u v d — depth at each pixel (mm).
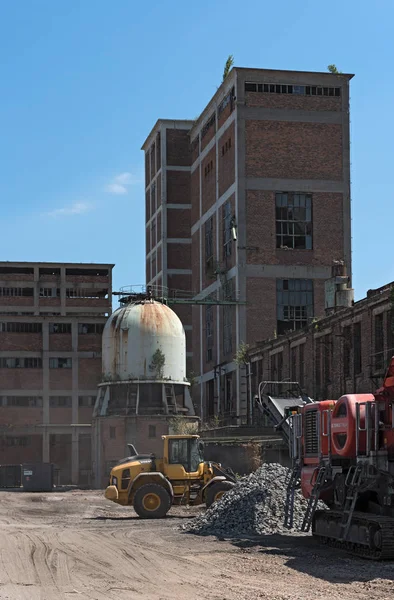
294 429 28984
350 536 23797
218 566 21844
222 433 67625
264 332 84188
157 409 77062
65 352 104938
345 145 87125
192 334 106625
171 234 110062
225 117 90562
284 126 86438
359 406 24250
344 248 86125
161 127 111500
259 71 86438
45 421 103000
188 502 40000
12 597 17078
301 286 85312
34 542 27672
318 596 17188
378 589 18016
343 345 54625
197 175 104688
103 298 121812
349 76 87438
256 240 85062
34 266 121500
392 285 47156
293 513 29625
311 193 86250
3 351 103625
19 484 83875
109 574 20500
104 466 76562
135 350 78125
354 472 24188
